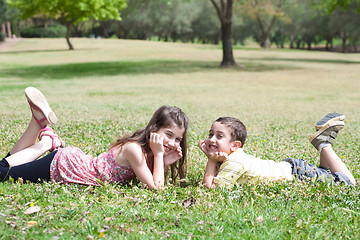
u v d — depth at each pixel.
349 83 23.94
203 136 6.46
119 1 45.50
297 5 57.06
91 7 43.53
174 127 3.69
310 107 13.70
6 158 3.66
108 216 2.78
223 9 31.22
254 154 4.93
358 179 4.14
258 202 3.19
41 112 3.75
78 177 3.61
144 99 14.66
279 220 2.82
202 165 4.59
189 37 82.94
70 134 6.08
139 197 3.22
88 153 4.85
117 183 3.62
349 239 2.58
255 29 73.19
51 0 42.56
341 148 6.02
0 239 2.29
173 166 3.99
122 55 40.62
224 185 3.61
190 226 2.67
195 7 72.62
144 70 29.14
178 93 17.59
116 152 3.72
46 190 3.24
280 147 5.65
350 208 3.18
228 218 2.80
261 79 25.11
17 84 20.16
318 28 72.75
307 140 6.68
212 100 15.16
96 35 86.31
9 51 46.50
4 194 3.07
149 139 3.70
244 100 15.50
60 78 24.31
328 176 3.89
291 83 23.48
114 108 10.75
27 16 47.62
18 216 2.65
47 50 47.00
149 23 72.19
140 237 2.43
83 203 2.97
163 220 2.74
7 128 6.27
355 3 55.81
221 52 46.03
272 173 3.86
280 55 46.69
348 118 10.97
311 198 3.35
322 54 51.78
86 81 22.70
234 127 3.79
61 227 2.54
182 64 33.22
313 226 2.68
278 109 12.78
